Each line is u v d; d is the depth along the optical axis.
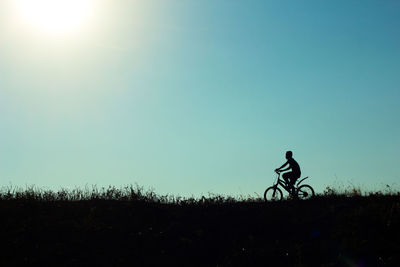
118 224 19.56
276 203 22.12
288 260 16.05
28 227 18.78
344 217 18.47
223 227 19.25
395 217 17.47
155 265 16.61
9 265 16.02
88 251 17.22
